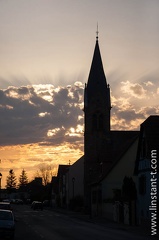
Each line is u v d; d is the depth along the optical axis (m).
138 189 45.81
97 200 65.81
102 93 84.38
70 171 99.56
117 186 59.66
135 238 30.52
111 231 37.28
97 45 85.94
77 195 95.31
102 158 81.38
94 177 80.44
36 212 80.31
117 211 52.44
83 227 42.06
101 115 84.31
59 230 37.59
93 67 85.00
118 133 84.94
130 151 59.56
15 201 151.50
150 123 43.16
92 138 84.00
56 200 125.31
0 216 29.52
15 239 28.77
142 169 44.22
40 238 29.56
